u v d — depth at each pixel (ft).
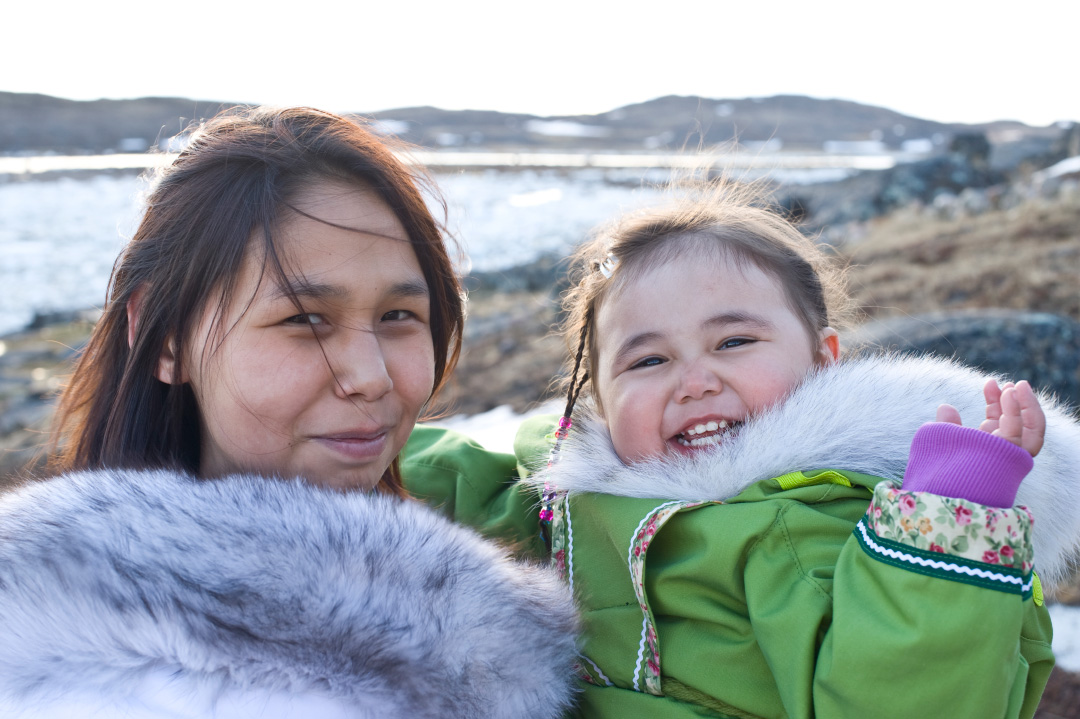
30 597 3.14
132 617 3.09
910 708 4.00
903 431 5.40
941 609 3.97
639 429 6.03
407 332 4.74
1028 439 4.28
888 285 31.14
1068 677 10.03
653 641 5.01
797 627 4.49
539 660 3.91
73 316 35.45
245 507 3.62
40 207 68.08
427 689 3.37
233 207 4.34
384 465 4.79
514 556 5.77
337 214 4.38
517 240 47.29
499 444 17.37
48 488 3.81
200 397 4.53
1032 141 120.26
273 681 3.13
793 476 5.24
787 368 6.01
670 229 6.69
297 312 4.26
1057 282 28.50
